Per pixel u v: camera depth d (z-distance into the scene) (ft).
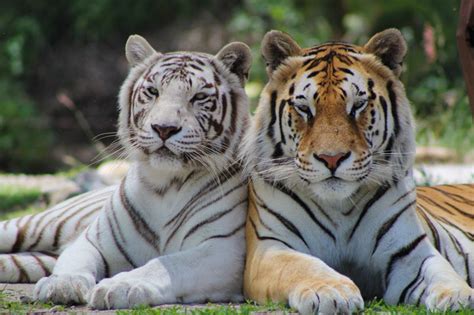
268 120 32.48
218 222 33.24
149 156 33.30
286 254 30.78
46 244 39.83
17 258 37.37
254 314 28.12
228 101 34.55
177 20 135.85
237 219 33.58
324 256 32.42
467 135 87.04
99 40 133.80
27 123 119.24
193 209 33.63
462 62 32.53
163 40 133.69
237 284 32.76
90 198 40.88
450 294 28.60
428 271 30.60
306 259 30.04
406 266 31.45
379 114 31.30
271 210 32.32
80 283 31.12
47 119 126.31
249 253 32.63
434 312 27.58
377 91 31.48
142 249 34.42
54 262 37.88
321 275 28.94
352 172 30.07
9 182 76.95
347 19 122.01
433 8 102.94
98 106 129.29
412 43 103.04
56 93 129.59
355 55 32.09
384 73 32.17
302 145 30.71
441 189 39.47
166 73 33.73
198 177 33.86
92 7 132.77
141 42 35.68
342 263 32.68
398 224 31.81
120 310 28.81
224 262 32.45
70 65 131.54
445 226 35.37
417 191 38.81
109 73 131.34
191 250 32.40
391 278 31.65
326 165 29.94
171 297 31.07
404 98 32.42
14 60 128.16
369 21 116.78
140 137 33.35
